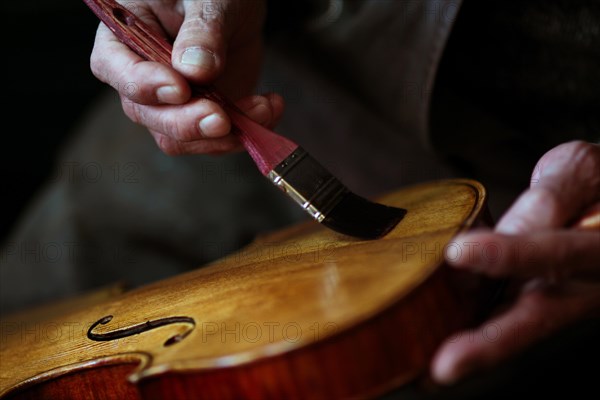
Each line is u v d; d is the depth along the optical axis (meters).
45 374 0.80
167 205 1.83
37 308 1.41
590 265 0.66
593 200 0.72
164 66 0.85
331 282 0.69
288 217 1.85
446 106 1.22
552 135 1.20
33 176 2.69
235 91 1.19
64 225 1.83
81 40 2.66
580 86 1.11
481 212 0.76
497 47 1.17
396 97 1.30
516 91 1.19
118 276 1.81
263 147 0.84
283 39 1.49
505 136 1.24
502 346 0.65
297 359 0.61
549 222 0.69
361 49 1.33
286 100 1.67
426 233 0.73
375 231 0.78
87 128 2.08
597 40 1.06
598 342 0.98
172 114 0.87
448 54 1.19
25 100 2.67
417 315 0.64
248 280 0.79
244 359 0.61
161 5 1.02
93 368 0.77
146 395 0.67
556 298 0.69
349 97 1.46
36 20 2.61
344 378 0.62
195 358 0.64
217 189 1.85
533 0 1.09
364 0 1.31
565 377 0.97
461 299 0.67
